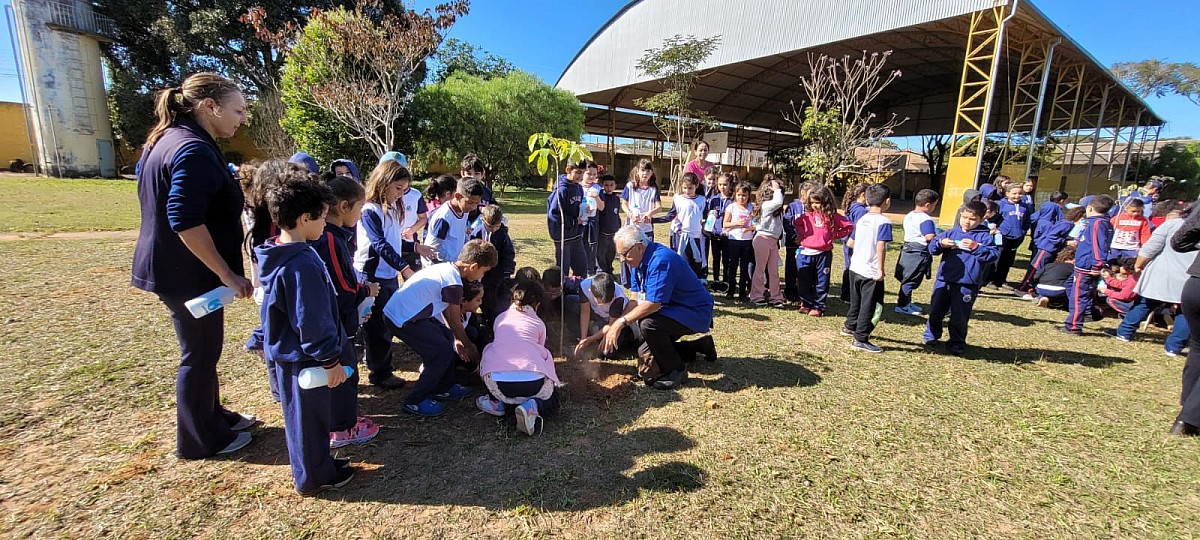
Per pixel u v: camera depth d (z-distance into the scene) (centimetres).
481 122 1959
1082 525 245
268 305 216
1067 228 705
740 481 269
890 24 1540
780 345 485
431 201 479
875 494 263
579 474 269
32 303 496
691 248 638
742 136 3931
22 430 280
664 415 338
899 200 3503
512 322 333
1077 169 3262
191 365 248
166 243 228
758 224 612
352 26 1356
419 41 1345
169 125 233
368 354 362
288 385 229
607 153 3628
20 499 228
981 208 450
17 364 359
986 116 1383
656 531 229
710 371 417
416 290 315
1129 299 587
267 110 1945
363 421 297
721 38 1989
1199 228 327
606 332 384
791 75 2450
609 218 672
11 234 851
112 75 2375
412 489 252
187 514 226
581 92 2670
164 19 2047
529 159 388
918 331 545
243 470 260
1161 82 3500
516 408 301
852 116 1697
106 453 265
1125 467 295
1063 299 666
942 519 247
